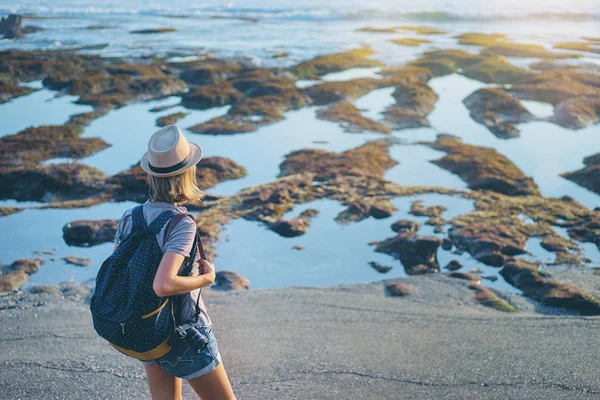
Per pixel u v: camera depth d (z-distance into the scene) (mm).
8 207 13344
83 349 6160
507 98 21797
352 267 10727
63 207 13531
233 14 45438
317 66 27828
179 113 21094
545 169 16250
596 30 40688
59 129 18484
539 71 27656
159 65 27156
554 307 9117
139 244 2742
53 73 25156
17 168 15133
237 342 6484
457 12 45469
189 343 2830
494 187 14758
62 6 46500
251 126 19500
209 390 3000
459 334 6742
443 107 22250
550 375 5262
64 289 9406
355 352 6043
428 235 11164
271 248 11453
